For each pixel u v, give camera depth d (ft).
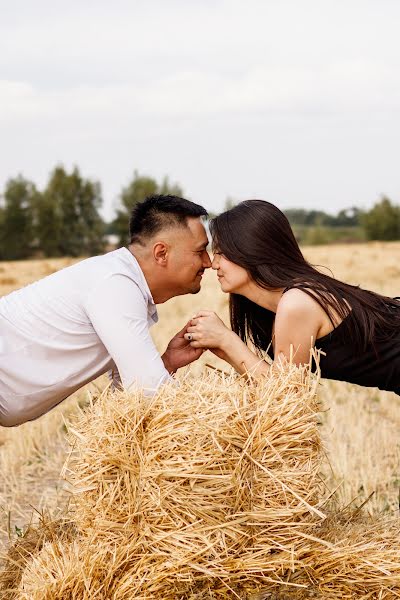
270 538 9.11
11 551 11.12
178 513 8.89
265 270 10.76
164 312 47.21
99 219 278.05
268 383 9.59
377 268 102.17
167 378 10.48
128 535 9.05
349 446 19.10
